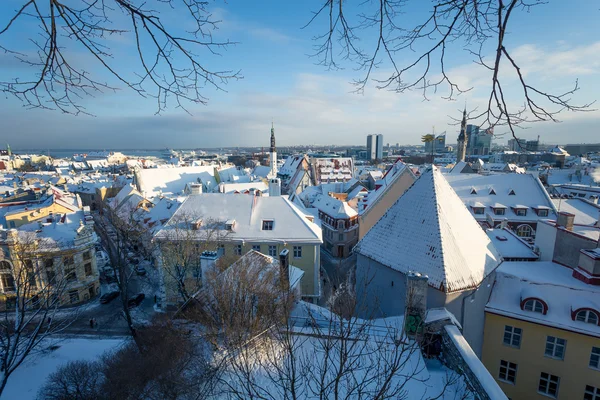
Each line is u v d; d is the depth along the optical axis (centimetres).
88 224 4075
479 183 5066
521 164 13375
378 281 2250
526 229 4588
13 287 3594
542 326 1894
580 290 1914
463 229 2134
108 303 3847
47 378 2328
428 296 1922
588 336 1777
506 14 459
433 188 2155
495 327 2044
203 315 1727
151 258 4650
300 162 9419
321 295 3809
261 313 1405
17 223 4666
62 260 3500
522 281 2077
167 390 1353
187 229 3181
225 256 2991
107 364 2119
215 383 1075
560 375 1878
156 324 2203
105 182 9975
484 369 1035
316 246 3500
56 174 12700
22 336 2573
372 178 9412
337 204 5428
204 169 9588
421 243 2044
